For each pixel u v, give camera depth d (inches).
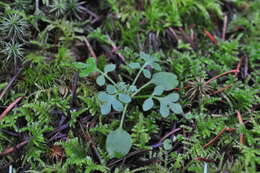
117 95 15.2
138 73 15.3
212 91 15.6
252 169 14.2
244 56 16.6
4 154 14.4
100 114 15.1
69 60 15.9
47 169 14.2
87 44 16.4
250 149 14.5
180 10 17.0
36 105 14.8
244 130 14.8
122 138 14.4
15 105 15.0
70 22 16.5
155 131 14.9
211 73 16.1
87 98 15.1
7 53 15.4
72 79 15.5
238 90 15.5
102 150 14.6
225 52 16.6
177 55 16.3
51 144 14.7
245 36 17.2
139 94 15.5
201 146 14.7
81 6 16.6
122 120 14.7
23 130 14.6
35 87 15.3
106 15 16.9
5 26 15.5
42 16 16.1
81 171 14.3
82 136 14.9
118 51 16.2
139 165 14.6
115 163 14.6
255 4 18.0
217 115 15.3
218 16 17.5
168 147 14.7
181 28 17.0
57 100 15.1
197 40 17.0
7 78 15.4
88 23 16.7
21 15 15.6
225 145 14.8
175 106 14.8
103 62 16.1
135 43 16.6
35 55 15.8
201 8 16.9
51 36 16.3
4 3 15.8
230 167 14.3
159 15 16.7
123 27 16.8
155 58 15.6
